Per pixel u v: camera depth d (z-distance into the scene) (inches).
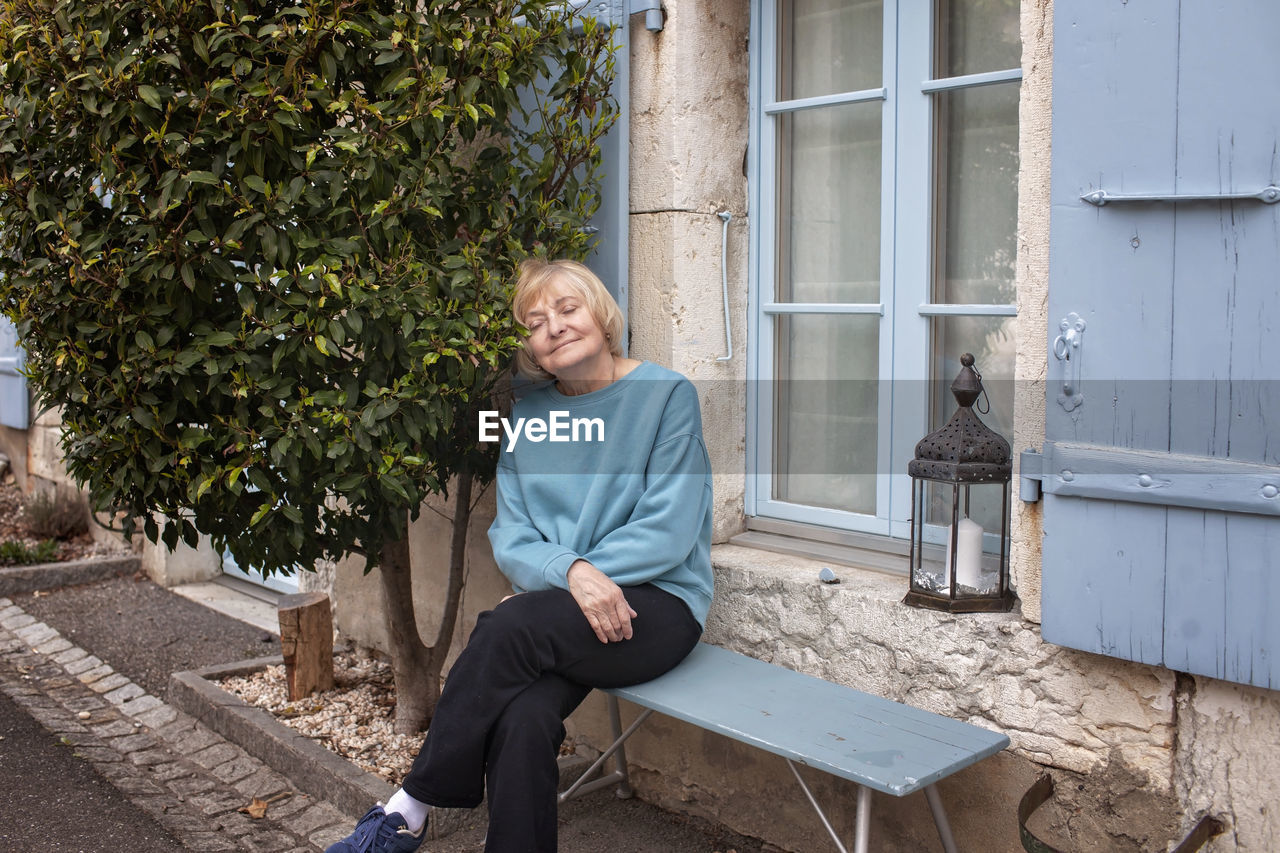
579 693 98.7
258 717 139.9
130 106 92.8
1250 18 74.7
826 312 122.3
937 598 100.0
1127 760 88.6
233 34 92.8
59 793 127.6
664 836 119.3
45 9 97.6
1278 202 74.6
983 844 98.4
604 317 105.8
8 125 100.7
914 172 113.0
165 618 200.2
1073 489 85.5
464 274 102.9
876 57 117.6
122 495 106.2
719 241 126.0
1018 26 105.8
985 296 110.6
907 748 85.2
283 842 115.9
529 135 119.1
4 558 225.3
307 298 96.9
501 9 105.7
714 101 123.8
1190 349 79.5
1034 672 93.6
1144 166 80.4
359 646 173.0
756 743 86.7
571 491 105.6
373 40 100.4
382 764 128.1
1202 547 79.6
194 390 98.8
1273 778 81.2
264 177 98.0
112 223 98.4
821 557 120.3
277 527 103.8
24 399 271.4
